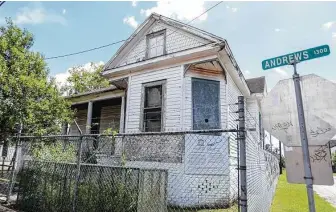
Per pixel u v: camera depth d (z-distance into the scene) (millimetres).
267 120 2762
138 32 10039
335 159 37906
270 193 8133
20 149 6785
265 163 7762
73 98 13484
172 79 8688
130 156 7059
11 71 8852
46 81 9578
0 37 9430
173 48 9102
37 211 5277
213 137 7684
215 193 7043
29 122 8461
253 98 13594
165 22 9477
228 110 8695
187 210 6562
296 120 2605
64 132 13773
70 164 5125
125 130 9367
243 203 3182
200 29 8398
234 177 7961
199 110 8297
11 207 5621
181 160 7219
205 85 8594
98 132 14133
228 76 9219
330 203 9672
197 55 8250
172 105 8453
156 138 7473
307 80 2594
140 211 4301
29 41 10359
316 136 2455
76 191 4719
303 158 2467
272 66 2871
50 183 5293
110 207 4484
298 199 9445
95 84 30812
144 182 4414
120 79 10094
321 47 2588
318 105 2492
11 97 8305
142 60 9281
